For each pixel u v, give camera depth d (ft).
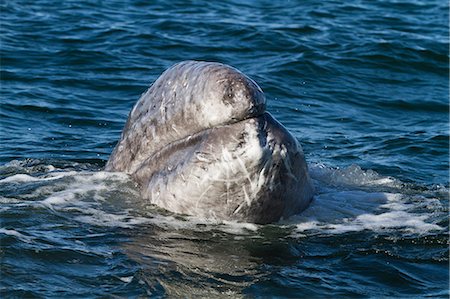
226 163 115.14
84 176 132.36
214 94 115.55
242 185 116.47
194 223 119.96
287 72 221.66
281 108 198.59
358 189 137.28
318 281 108.58
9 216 119.65
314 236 119.55
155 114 125.08
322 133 181.27
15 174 136.67
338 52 237.86
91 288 103.65
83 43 236.02
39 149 157.17
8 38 235.81
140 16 265.75
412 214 127.75
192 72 120.98
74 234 116.16
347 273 111.14
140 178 127.13
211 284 106.22
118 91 202.69
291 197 121.29
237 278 107.96
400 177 151.02
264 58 233.14
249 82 115.85
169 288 104.63
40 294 101.55
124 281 105.50
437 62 237.04
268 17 271.49
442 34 261.03
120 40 239.91
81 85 204.64
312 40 247.09
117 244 114.32
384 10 288.30
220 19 264.11
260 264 111.86
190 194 118.83
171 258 111.55
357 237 119.85
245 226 120.37
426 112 204.85
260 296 104.32
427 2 302.45
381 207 129.80
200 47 238.89
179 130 121.39
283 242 117.50
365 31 259.60
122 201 124.88
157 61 226.99
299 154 119.96
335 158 161.99
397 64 233.35
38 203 124.06
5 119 176.76
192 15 268.62
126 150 130.62
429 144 172.86
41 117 180.24
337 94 212.02
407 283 109.60
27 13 262.06
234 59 232.32
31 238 113.91
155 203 123.24
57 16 260.01
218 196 117.70
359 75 224.74
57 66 217.15
